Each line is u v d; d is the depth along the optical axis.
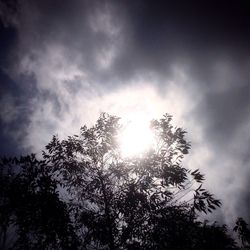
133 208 6.98
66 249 6.29
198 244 6.32
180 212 6.66
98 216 7.31
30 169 6.14
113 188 7.93
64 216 6.28
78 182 7.84
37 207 5.82
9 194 5.56
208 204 6.57
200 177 7.03
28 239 5.89
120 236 7.00
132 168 7.92
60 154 8.14
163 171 7.46
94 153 8.52
